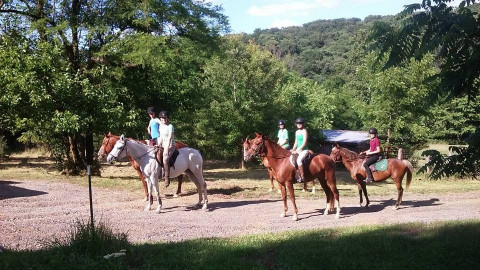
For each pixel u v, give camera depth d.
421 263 6.45
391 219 11.35
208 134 31.78
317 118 38.06
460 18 3.33
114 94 19.05
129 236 9.24
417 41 3.46
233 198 15.15
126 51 19.89
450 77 3.68
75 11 20.45
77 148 21.11
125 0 20.31
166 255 7.04
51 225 10.16
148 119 21.69
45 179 18.78
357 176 13.66
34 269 6.12
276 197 15.52
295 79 49.81
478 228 8.88
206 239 8.40
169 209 12.80
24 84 17.00
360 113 29.88
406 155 28.72
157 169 12.33
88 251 6.86
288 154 11.68
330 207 12.54
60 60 18.84
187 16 21.73
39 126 18.53
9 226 9.92
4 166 25.42
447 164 4.07
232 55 31.33
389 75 26.80
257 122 31.44
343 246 7.45
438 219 11.20
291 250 7.20
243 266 6.39
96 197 14.46
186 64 24.55
